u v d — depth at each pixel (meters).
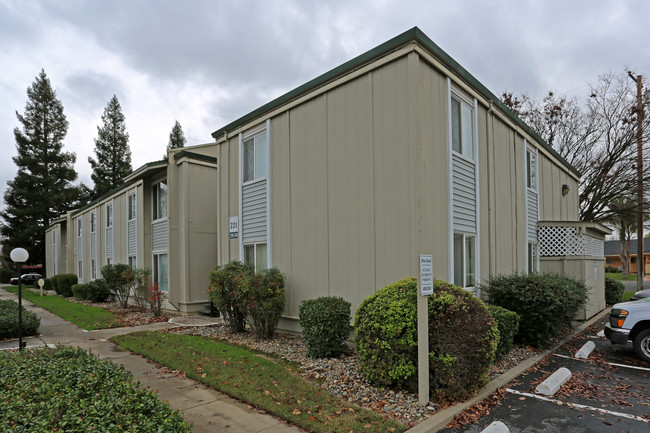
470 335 4.96
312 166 8.42
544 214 12.47
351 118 7.64
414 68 6.60
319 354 6.91
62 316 12.24
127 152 44.69
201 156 13.42
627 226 35.84
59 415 3.14
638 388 5.65
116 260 18.33
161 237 14.39
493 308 7.01
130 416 3.09
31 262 37.81
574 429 4.33
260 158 9.97
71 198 38.62
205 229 13.40
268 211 9.48
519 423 4.47
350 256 7.56
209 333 9.45
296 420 4.34
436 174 6.97
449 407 4.76
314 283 8.30
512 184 10.16
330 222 7.98
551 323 7.53
